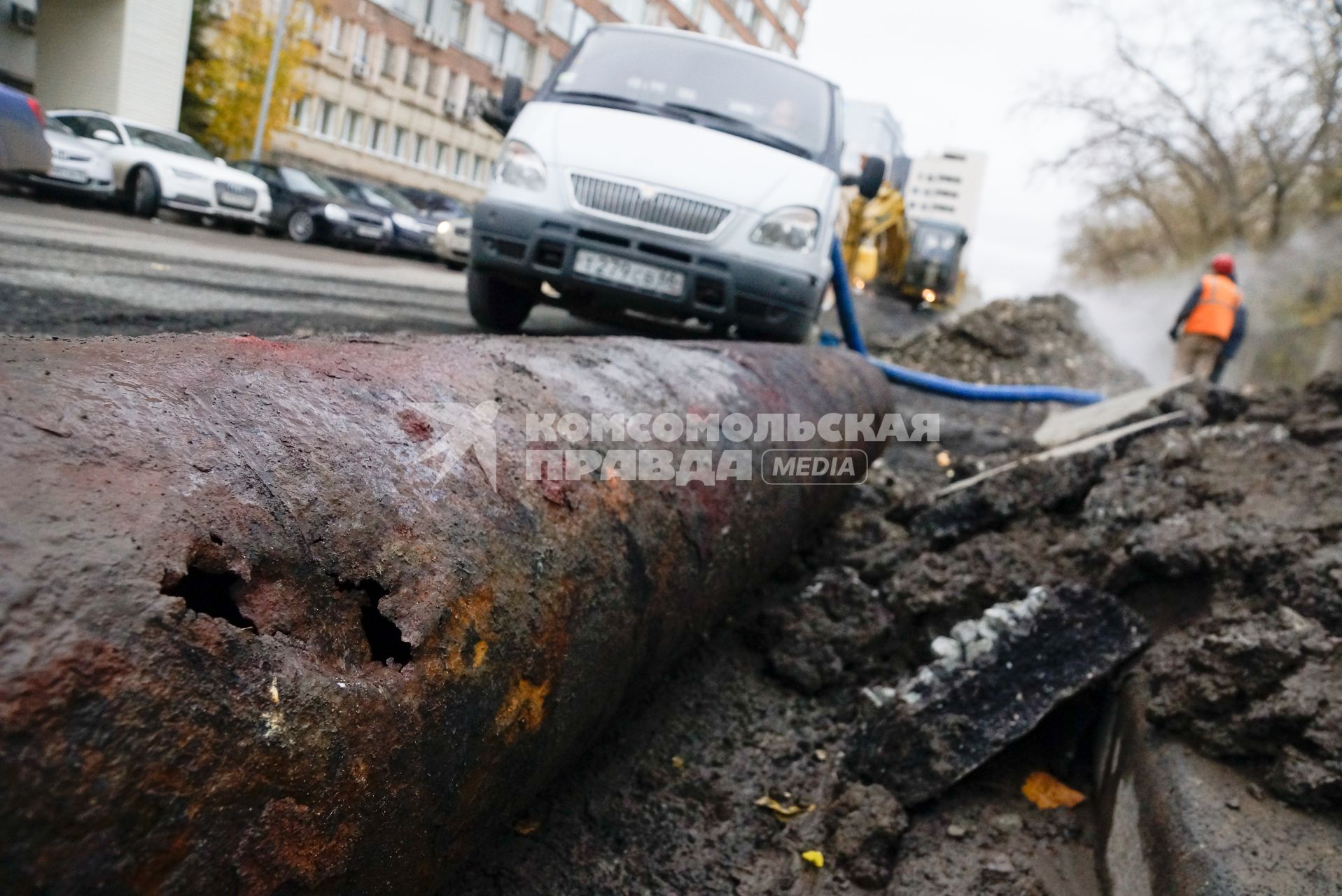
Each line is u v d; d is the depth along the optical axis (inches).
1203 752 75.1
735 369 96.0
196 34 822.5
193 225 511.8
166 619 29.2
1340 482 109.7
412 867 40.9
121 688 27.3
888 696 86.8
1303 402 152.0
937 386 266.8
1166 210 870.4
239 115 849.5
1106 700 90.4
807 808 80.7
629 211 165.9
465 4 1309.1
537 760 51.8
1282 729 71.2
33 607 26.4
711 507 73.1
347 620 37.7
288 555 35.4
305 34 1015.0
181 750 28.5
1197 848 63.7
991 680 85.4
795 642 102.2
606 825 73.1
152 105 700.7
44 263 187.6
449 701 40.6
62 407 32.8
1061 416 228.5
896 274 657.0
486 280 198.5
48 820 25.3
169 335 48.7
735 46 206.4
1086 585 93.9
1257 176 709.3
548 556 49.4
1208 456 129.1
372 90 1202.6
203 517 32.7
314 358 48.5
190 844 28.7
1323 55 613.6
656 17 1692.9
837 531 136.6
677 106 186.9
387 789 36.9
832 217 177.8
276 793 31.4
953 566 115.1
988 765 88.0
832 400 117.3
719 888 69.5
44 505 28.8
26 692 25.3
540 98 193.9
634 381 75.0
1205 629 88.8
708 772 83.4
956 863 75.5
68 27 671.1
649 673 70.6
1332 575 85.0
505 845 67.8
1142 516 113.6
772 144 183.2
